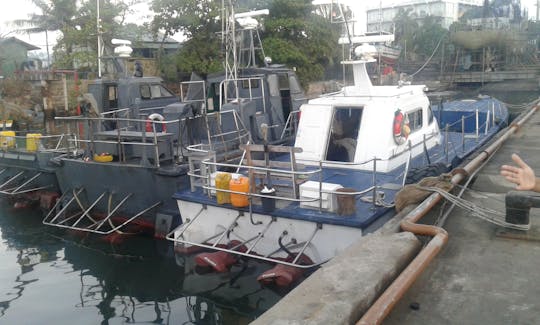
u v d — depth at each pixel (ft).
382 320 8.93
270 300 21.04
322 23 83.92
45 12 96.12
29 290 23.47
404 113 27.81
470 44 122.21
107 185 30.96
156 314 20.67
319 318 8.74
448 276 11.41
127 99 37.42
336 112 27.76
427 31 136.46
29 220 35.60
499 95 102.12
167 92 39.99
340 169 26.71
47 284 24.16
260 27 44.14
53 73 86.17
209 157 24.57
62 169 33.32
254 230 22.26
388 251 11.71
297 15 83.51
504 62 122.21
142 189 29.45
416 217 14.29
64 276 25.21
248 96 37.40
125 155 30.86
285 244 21.42
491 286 10.84
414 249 12.21
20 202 39.70
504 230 13.91
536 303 10.00
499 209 16.57
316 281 10.27
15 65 95.96
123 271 25.45
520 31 128.67
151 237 29.84
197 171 27.25
